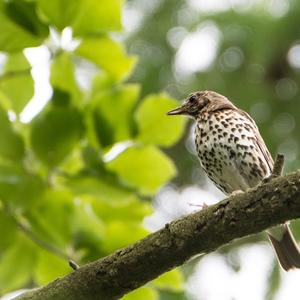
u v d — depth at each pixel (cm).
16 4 1002
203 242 835
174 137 1061
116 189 1014
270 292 1600
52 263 1070
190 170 1784
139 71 1686
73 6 1006
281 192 794
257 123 1694
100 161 1016
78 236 1041
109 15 1020
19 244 1060
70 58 1048
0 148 1001
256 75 1716
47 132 1003
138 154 1047
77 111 1016
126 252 860
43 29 1009
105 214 1067
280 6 1695
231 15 1702
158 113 1053
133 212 1070
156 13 1734
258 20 1689
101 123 1038
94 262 876
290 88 1725
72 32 1025
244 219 812
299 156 1672
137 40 1711
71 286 874
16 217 1034
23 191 1003
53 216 1035
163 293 1588
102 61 1062
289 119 1711
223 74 1703
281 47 1700
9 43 1012
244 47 1694
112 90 1050
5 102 1077
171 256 847
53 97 1040
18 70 1090
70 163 1043
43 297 877
